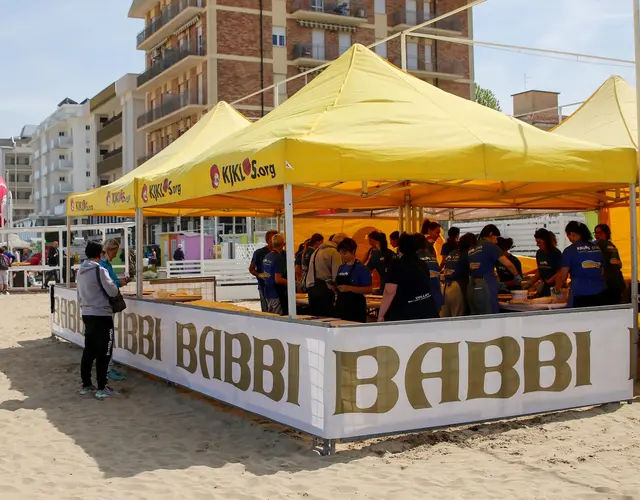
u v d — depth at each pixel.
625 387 7.70
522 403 7.02
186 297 10.32
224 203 11.69
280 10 51.88
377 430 6.29
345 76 8.51
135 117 66.31
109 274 9.49
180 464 6.05
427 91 8.43
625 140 10.77
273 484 5.47
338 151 6.67
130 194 10.26
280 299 10.77
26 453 6.43
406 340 6.41
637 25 8.20
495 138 7.46
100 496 5.28
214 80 49.78
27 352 12.47
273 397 6.82
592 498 5.06
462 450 6.23
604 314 7.56
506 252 11.17
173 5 54.81
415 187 10.38
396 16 56.38
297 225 17.28
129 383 9.62
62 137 91.06
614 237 14.99
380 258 11.02
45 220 81.69
